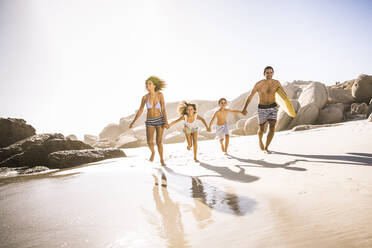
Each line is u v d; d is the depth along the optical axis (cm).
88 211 223
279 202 207
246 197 231
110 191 293
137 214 206
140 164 517
